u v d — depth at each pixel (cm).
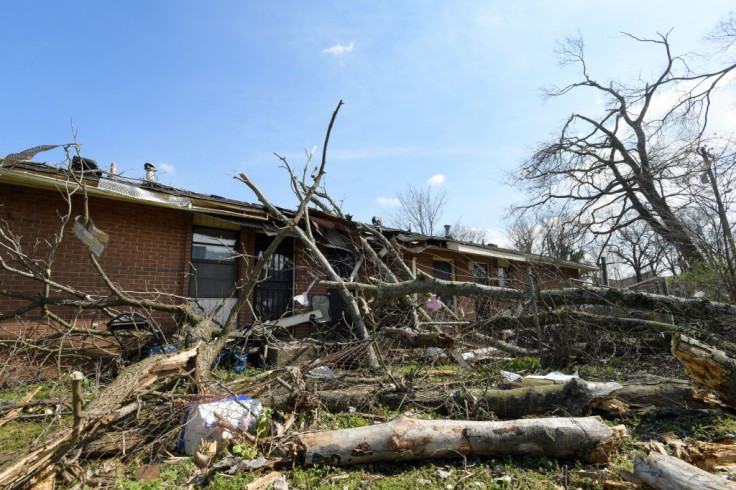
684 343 389
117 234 680
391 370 538
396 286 706
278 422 381
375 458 316
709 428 368
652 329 630
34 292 605
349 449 312
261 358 678
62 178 578
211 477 297
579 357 640
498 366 633
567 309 657
